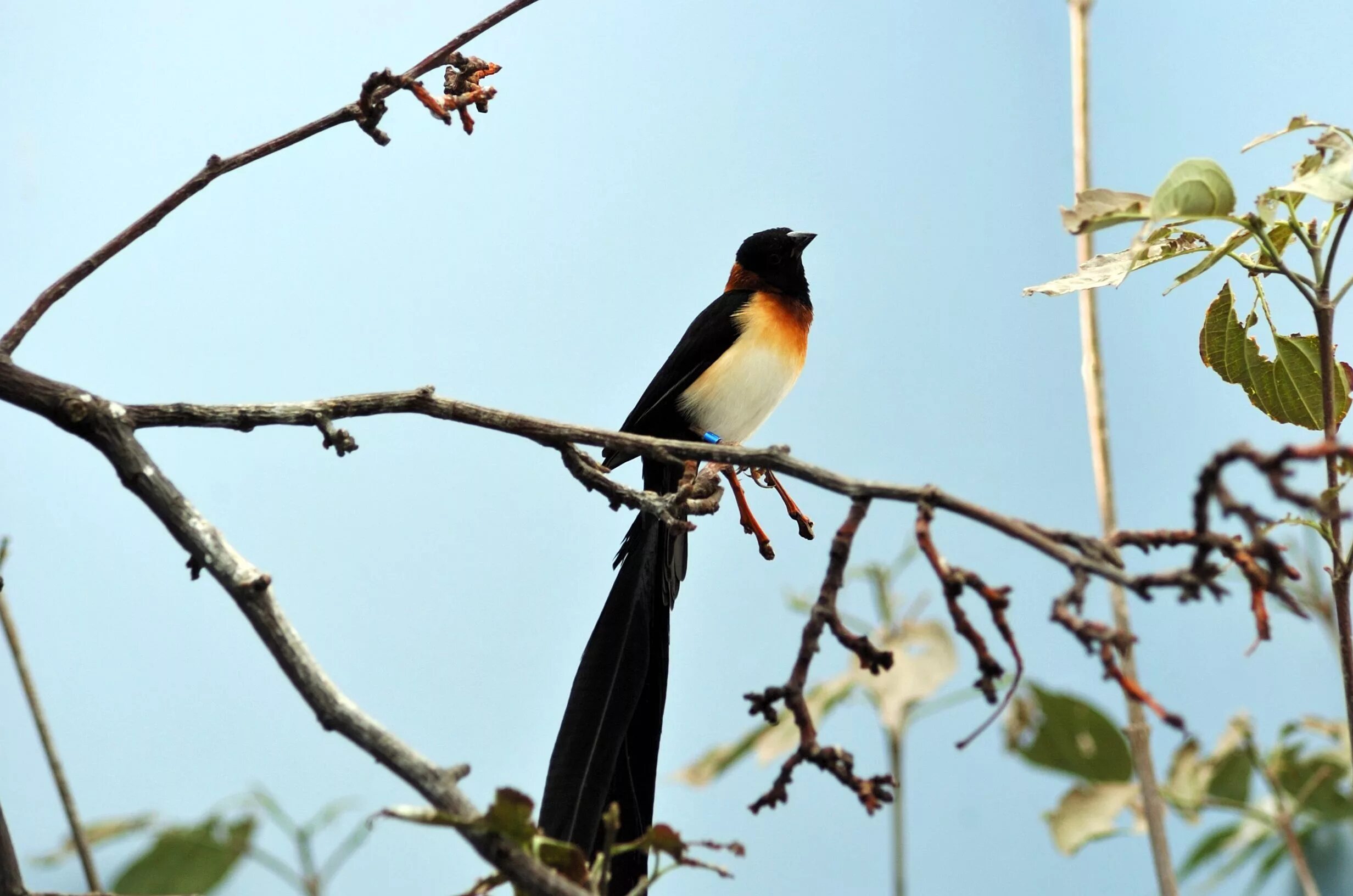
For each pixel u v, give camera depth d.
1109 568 3.35
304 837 7.24
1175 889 5.98
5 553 5.92
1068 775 8.20
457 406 4.95
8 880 4.82
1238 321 5.32
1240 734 7.44
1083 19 7.31
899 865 7.65
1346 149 4.23
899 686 7.75
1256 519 3.18
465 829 3.18
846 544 3.71
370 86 5.28
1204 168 3.86
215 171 5.34
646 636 5.12
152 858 7.27
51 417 4.49
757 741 8.29
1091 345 6.87
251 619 3.61
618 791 4.86
